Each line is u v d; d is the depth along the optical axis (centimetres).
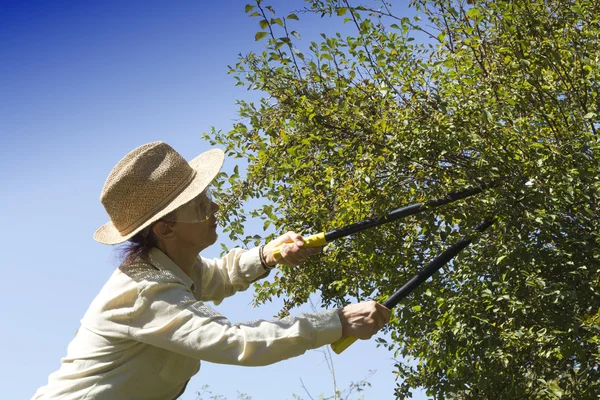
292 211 482
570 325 379
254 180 471
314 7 414
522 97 393
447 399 473
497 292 409
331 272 511
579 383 424
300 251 286
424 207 364
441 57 444
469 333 410
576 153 367
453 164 386
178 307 222
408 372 514
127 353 229
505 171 371
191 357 234
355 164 399
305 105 414
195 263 277
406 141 380
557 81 414
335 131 415
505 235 373
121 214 240
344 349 229
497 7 379
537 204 368
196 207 244
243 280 289
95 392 227
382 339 507
